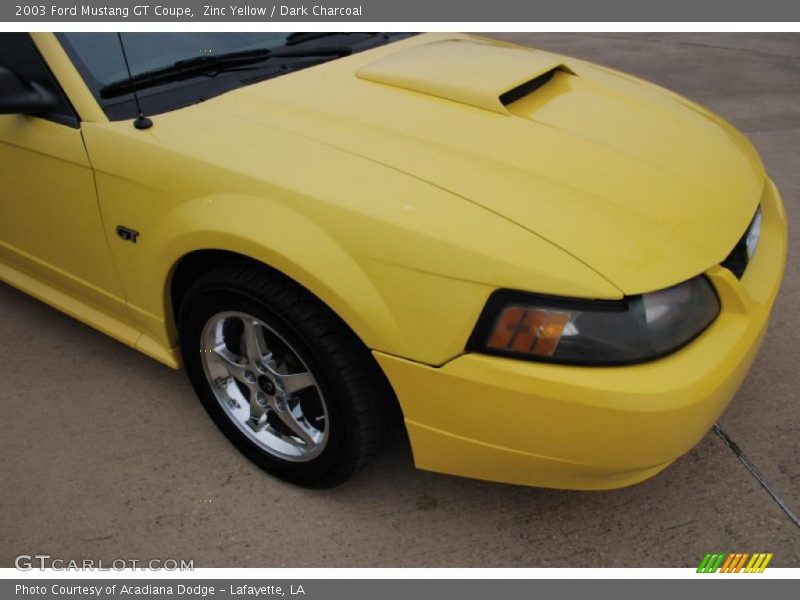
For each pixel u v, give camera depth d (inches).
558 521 84.9
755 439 94.5
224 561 80.6
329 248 69.2
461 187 71.5
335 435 78.9
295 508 87.0
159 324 90.2
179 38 95.6
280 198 72.4
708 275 70.0
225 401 91.3
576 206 70.6
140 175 80.7
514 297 64.4
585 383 63.7
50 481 90.5
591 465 68.6
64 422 99.7
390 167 74.3
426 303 66.4
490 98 86.5
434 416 71.1
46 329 118.8
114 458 93.9
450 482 90.0
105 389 105.7
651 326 65.1
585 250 65.9
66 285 102.0
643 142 85.0
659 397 63.9
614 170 77.4
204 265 85.6
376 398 76.2
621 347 64.3
